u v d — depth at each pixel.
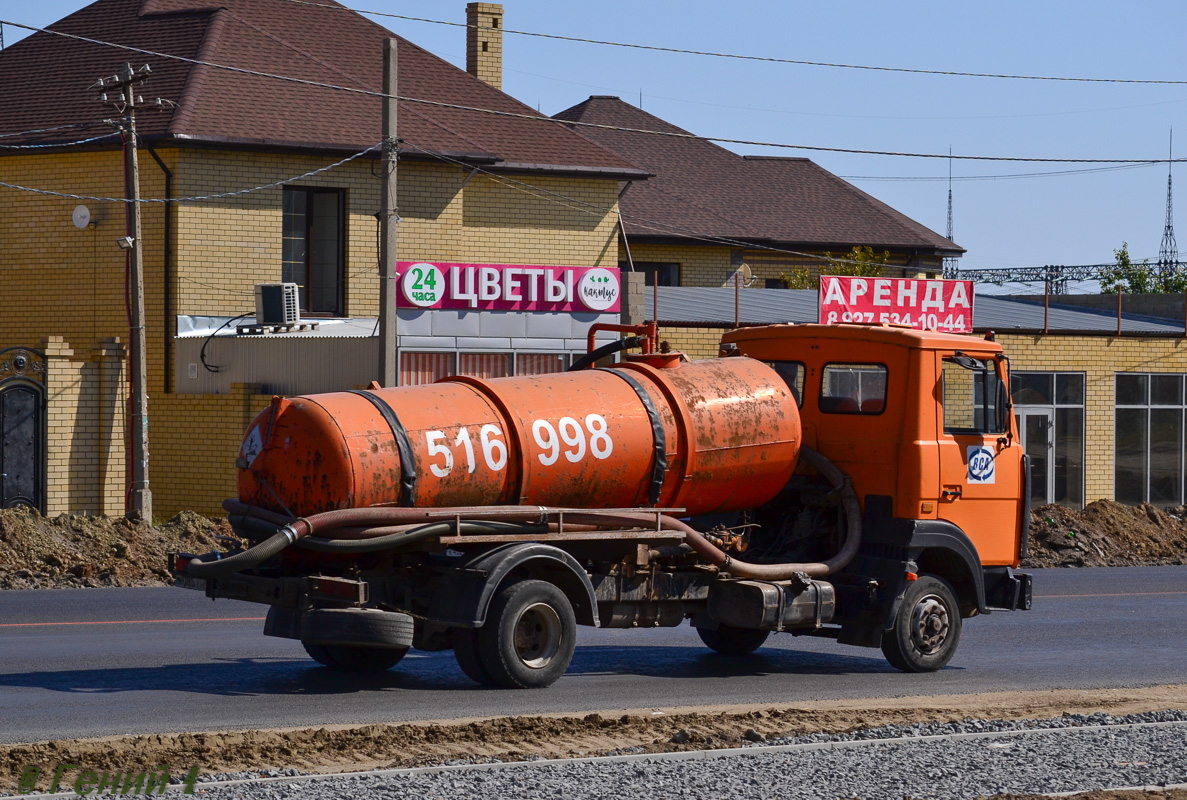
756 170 55.03
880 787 8.61
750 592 13.53
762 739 10.14
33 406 25.66
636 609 13.48
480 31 42.16
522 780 8.63
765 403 14.09
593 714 11.02
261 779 8.55
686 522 14.51
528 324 29.11
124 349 26.73
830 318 30.44
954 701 12.46
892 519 14.21
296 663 13.86
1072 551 28.62
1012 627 18.03
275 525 12.18
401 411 12.43
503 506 12.56
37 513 21.92
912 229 54.59
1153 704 12.32
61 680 12.55
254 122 31.11
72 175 31.14
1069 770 9.16
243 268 30.80
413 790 8.31
